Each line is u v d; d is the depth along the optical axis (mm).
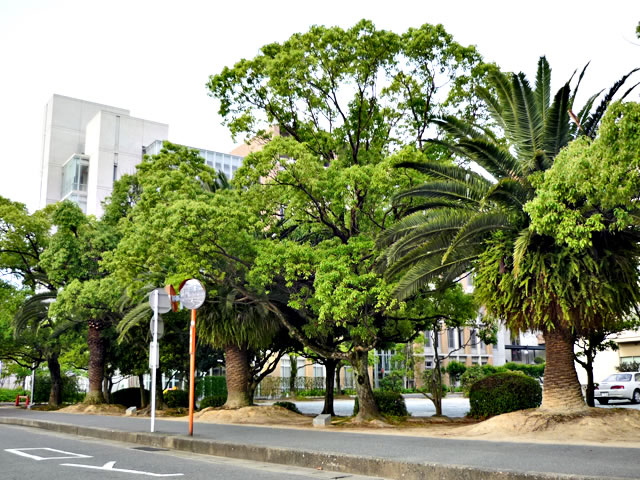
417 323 19656
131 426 14445
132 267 16703
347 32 17328
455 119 13555
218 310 19359
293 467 8461
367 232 17062
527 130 13055
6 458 8789
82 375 52312
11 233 29734
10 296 31125
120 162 62844
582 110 13250
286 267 14406
